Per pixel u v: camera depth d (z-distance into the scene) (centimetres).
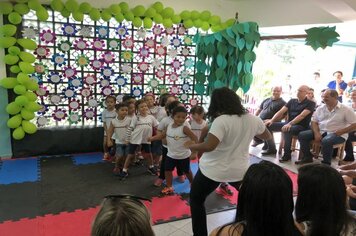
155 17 418
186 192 305
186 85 473
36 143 400
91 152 432
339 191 104
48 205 267
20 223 236
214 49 407
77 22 394
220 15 477
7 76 371
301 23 407
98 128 429
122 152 348
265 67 667
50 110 404
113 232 74
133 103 355
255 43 382
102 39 411
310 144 408
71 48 397
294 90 678
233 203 283
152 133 355
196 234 198
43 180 325
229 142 184
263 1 452
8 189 298
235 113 183
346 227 106
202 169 194
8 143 390
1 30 352
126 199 83
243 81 380
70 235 221
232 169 186
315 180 106
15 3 354
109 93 428
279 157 443
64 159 398
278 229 92
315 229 104
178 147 288
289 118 440
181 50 459
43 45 382
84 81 413
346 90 574
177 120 283
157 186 319
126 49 425
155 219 249
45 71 388
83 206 268
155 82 449
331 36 293
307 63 701
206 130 221
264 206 92
